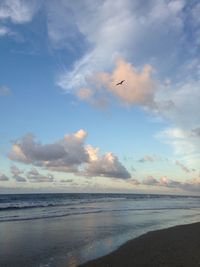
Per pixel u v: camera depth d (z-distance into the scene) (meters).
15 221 25.72
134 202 68.19
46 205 51.03
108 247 15.04
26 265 11.91
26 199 71.25
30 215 31.25
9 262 12.36
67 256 13.27
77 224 24.17
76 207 46.09
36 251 14.30
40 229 21.31
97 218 28.91
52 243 16.27
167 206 51.78
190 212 38.06
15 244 15.99
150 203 63.09
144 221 26.88
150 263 11.81
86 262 12.14
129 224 24.55
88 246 15.38
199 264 11.47
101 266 11.57
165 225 24.19
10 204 51.38
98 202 66.75
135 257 12.76
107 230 21.08
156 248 14.44
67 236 18.50
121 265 11.66
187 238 17.22
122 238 17.78
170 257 12.66
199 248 14.41
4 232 19.88
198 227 21.77
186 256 12.80
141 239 16.89
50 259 12.78
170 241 16.27
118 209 42.38
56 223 24.67
